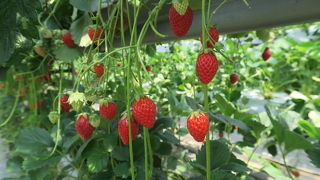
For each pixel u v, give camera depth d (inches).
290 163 27.5
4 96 32.7
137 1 12.2
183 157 25.0
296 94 28.2
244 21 11.5
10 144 31.4
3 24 13.3
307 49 45.4
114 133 16.8
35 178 18.5
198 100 26.7
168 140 18.1
